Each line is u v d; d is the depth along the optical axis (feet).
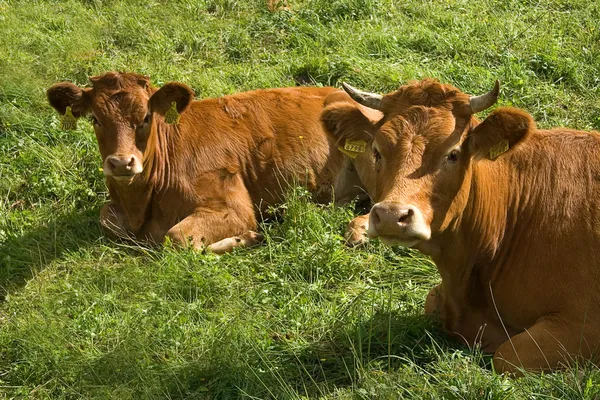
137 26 57.21
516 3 58.08
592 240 27.76
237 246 38.88
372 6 57.98
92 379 29.17
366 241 37.70
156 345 30.58
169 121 39.37
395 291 33.76
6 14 59.26
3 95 49.16
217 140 41.32
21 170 43.60
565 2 58.08
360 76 49.83
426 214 25.71
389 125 26.76
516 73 49.24
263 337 30.68
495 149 26.53
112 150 38.24
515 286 28.66
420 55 52.60
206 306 33.78
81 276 35.88
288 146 42.24
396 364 28.68
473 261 29.12
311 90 44.86
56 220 40.60
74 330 31.81
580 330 26.99
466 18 56.24
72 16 59.72
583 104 47.29
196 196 40.11
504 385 25.59
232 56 54.85
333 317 31.63
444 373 27.09
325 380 28.27
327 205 42.32
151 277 35.27
